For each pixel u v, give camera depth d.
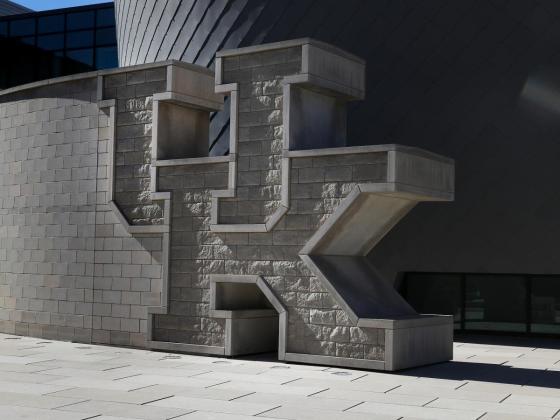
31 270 18.28
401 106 20.62
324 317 14.09
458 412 9.88
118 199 16.91
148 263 16.33
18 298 18.52
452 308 21.39
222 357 15.18
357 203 13.84
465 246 20.53
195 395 10.89
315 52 14.74
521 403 10.55
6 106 19.33
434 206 20.77
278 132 14.83
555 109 19.28
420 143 20.55
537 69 19.39
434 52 20.19
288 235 14.59
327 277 14.11
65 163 17.83
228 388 11.52
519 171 19.75
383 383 12.17
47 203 18.08
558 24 19.09
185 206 15.94
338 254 15.04
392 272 21.52
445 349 14.98
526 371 13.69
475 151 20.12
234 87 15.34
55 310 17.72
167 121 16.59
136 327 16.38
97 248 17.09
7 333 18.73
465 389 11.68
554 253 19.62
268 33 21.62
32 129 18.58
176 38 24.31
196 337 15.61
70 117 17.84
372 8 20.50
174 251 16.00
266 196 14.92
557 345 18.42
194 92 16.72
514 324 20.61
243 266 15.09
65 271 17.61
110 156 16.98
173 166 16.11
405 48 20.42
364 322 13.58
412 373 13.31
